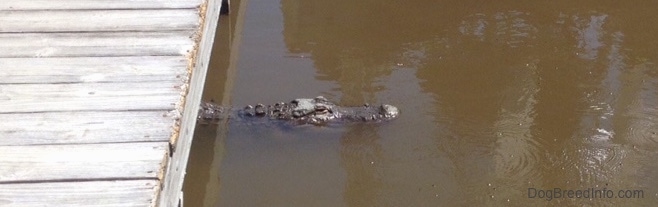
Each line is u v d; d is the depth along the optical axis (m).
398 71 6.15
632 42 6.55
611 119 5.32
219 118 5.37
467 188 4.61
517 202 4.48
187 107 3.68
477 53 6.39
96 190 2.83
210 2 4.91
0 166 2.97
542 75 5.99
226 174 4.84
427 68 6.17
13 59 3.93
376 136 5.14
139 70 3.79
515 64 6.18
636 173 4.71
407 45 6.61
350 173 4.80
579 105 5.52
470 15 7.12
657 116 5.34
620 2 7.32
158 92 3.55
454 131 5.21
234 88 5.91
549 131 5.19
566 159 4.86
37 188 2.85
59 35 4.23
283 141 5.13
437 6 7.32
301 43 6.68
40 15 4.51
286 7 7.41
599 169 4.76
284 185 4.71
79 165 2.97
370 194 4.59
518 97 5.66
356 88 5.87
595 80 5.88
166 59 3.91
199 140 5.18
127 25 4.34
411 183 4.68
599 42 6.54
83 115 3.35
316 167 4.88
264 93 5.84
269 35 6.84
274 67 6.25
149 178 2.89
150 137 3.16
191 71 3.83
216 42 6.70
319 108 5.28
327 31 6.90
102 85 3.63
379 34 6.83
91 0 4.72
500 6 7.28
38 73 3.77
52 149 3.09
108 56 3.96
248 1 7.54
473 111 5.48
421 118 5.37
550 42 6.55
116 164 2.98
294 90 5.87
